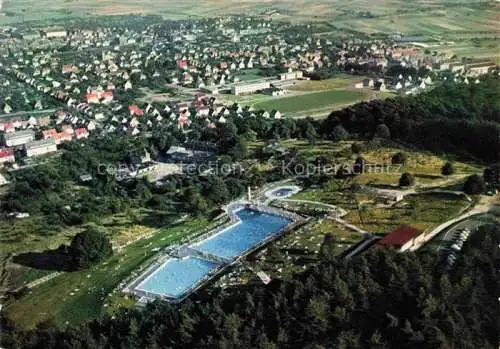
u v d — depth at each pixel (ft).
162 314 582.35
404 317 513.45
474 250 593.83
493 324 494.59
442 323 493.77
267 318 541.75
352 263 613.93
